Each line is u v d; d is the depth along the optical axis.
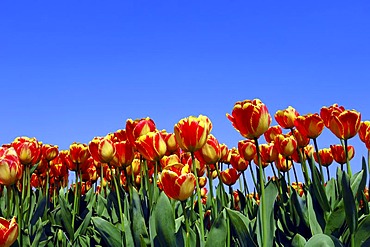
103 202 1.84
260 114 1.14
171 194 1.15
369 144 1.46
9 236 1.13
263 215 1.16
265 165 1.74
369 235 1.24
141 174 1.54
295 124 1.51
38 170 2.09
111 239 1.40
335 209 1.33
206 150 1.33
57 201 2.11
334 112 1.42
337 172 1.50
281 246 1.37
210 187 1.37
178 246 1.24
